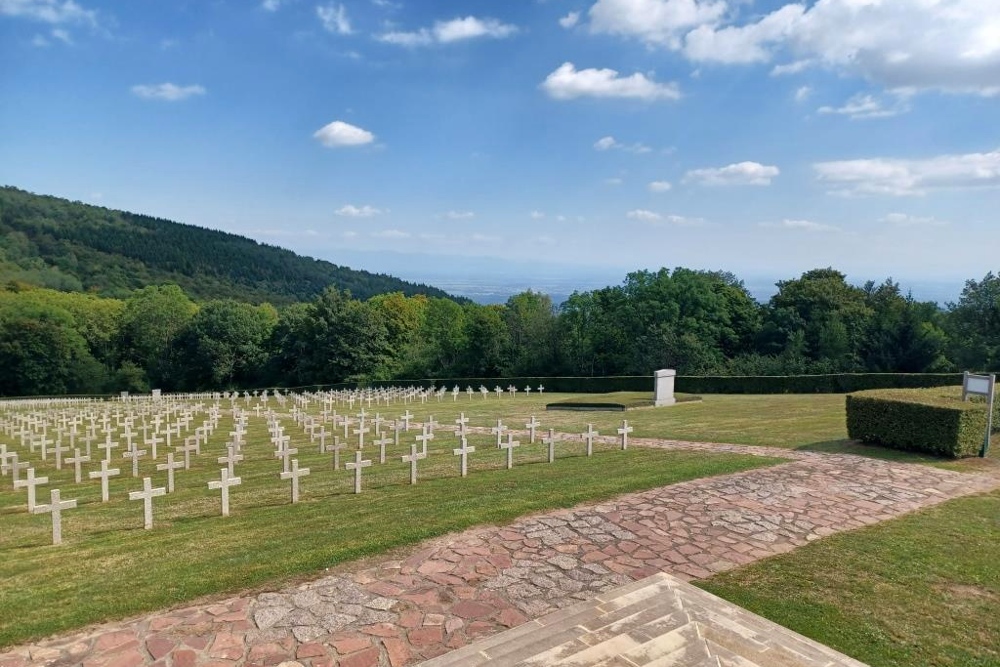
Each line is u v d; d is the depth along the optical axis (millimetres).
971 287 45312
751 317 63188
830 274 67938
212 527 10242
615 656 5465
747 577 7801
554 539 8883
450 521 9422
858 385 38719
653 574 7781
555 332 65812
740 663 5363
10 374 70750
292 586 7281
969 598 7297
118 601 6875
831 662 5574
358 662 5711
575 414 28953
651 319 59781
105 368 76562
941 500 11047
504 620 6539
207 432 24219
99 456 20469
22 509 13078
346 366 70750
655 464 13891
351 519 10016
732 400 33906
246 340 77688
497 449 17906
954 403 14445
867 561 8273
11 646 5969
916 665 5973
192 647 5934
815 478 12297
